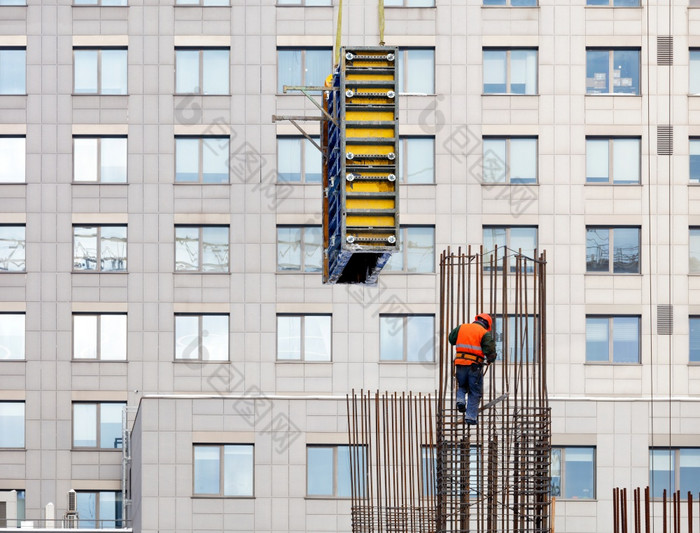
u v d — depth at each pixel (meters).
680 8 68.38
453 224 67.19
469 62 68.12
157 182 68.50
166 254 68.19
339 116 36.66
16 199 69.06
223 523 62.34
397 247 35.12
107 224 68.69
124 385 67.94
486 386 65.31
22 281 68.69
